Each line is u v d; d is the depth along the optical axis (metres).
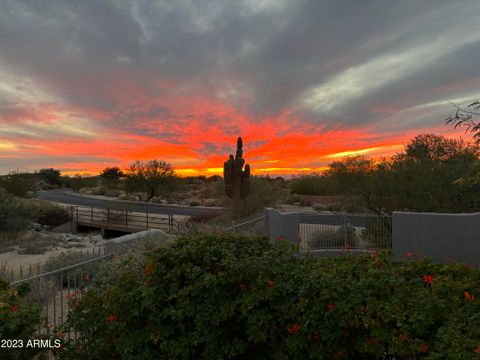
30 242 15.49
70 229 24.33
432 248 9.51
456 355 2.05
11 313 2.92
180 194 50.59
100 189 59.66
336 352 2.66
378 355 2.51
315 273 3.02
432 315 2.41
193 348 3.19
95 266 7.01
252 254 3.65
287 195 33.78
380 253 3.59
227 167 17.83
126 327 3.19
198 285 3.20
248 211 18.70
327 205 26.12
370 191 14.16
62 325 3.62
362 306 2.63
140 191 45.59
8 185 38.06
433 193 12.10
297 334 2.76
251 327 2.87
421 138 15.74
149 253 3.61
